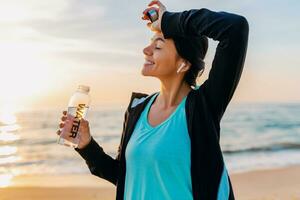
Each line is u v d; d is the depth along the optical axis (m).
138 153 2.00
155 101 2.17
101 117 45.47
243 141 26.55
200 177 1.90
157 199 1.95
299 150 20.61
